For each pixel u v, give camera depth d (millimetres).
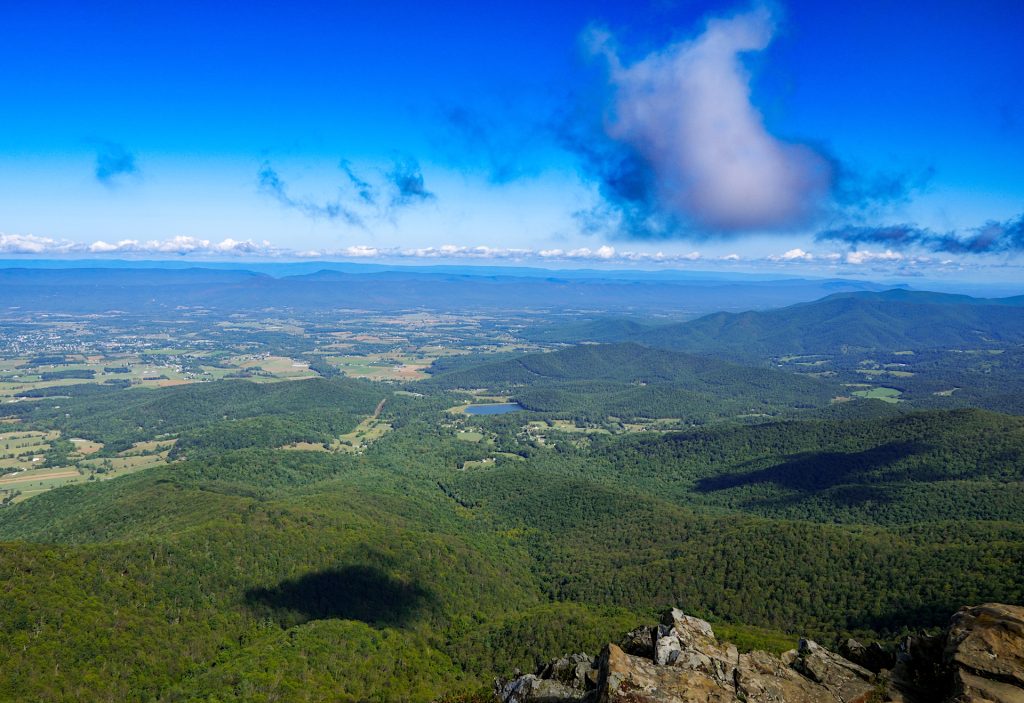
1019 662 34781
